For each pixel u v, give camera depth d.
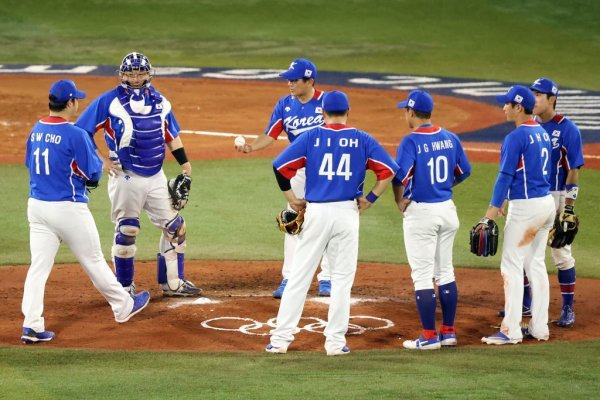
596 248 48.50
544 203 31.31
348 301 29.77
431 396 23.28
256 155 70.62
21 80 110.00
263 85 109.88
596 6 156.62
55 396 23.39
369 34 145.00
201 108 93.81
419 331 33.41
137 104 35.19
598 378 25.19
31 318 31.20
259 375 25.50
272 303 37.12
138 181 36.19
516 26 148.12
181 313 35.47
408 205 30.81
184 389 23.91
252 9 158.25
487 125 85.69
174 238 37.62
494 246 31.16
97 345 31.20
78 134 31.11
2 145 73.94
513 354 28.95
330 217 29.44
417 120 30.70
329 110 29.62
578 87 110.56
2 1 157.25
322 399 23.00
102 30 146.38
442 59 130.38
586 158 69.25
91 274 33.06
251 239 49.44
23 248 46.88
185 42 140.62
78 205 31.78
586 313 36.62
